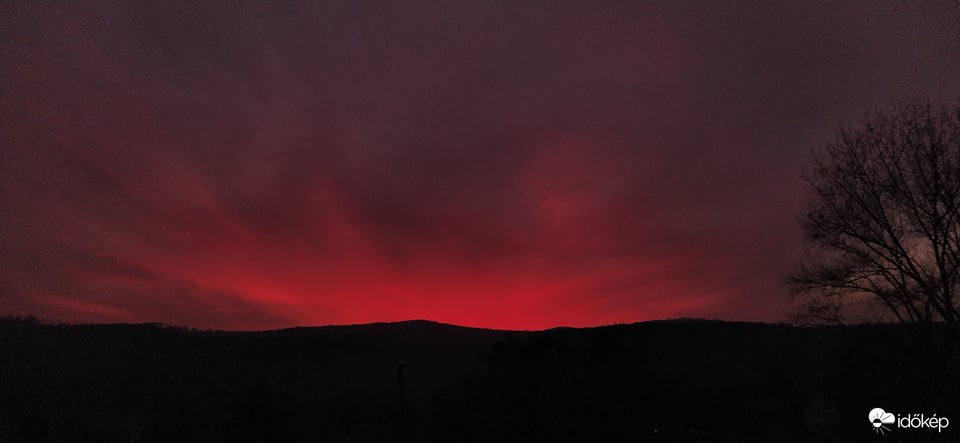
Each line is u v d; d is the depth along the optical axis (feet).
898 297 76.69
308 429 117.19
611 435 69.21
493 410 72.18
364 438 100.01
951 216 75.36
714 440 78.89
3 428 91.30
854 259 82.33
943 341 70.69
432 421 80.64
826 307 84.02
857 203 82.43
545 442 68.80
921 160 78.54
